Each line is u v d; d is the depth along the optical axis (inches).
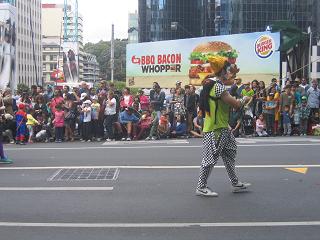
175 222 240.4
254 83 682.8
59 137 632.4
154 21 3580.2
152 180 340.8
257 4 3112.7
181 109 657.6
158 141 603.5
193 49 1147.9
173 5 3540.8
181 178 346.9
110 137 641.0
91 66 5216.5
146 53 1288.1
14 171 381.7
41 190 312.2
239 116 409.1
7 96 478.3
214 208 265.0
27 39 5836.6
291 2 3065.9
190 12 3570.4
